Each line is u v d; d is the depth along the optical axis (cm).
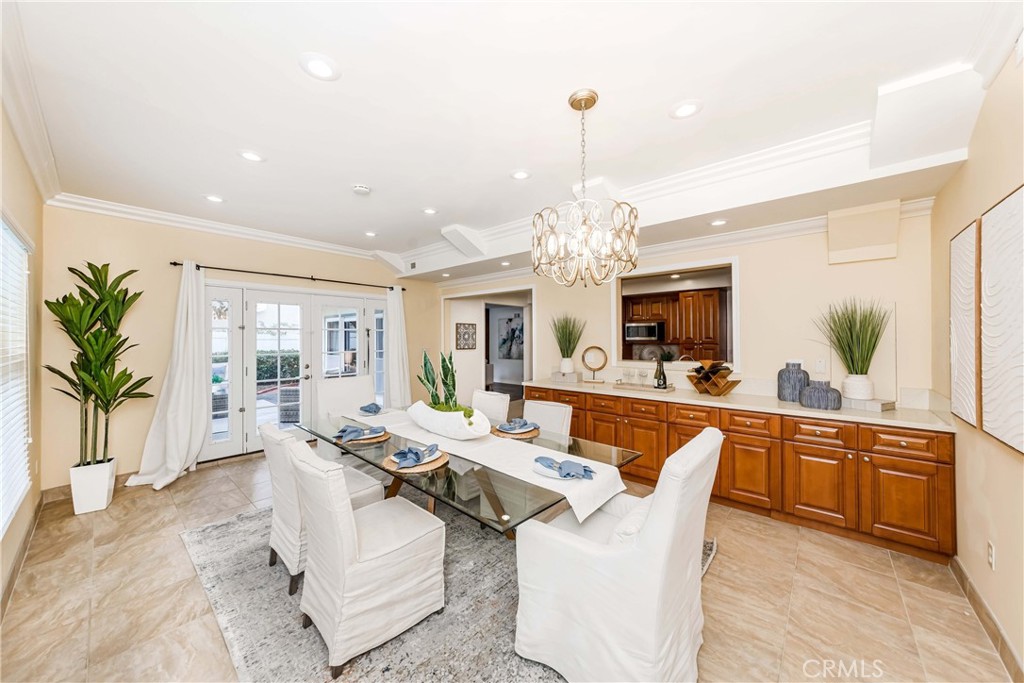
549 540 149
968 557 196
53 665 156
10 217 197
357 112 204
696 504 134
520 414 680
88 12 140
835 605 190
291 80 179
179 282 380
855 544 244
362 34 151
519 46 157
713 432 152
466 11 140
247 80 179
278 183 296
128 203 336
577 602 142
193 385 376
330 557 155
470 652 162
